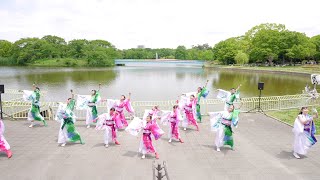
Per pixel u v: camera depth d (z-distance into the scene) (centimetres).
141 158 959
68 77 5672
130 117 1520
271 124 1426
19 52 9788
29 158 950
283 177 828
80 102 1330
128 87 4284
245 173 852
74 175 824
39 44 9962
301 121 963
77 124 1403
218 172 857
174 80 5331
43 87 4178
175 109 1126
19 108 1803
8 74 6175
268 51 7194
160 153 1011
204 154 1006
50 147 1059
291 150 1057
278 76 5622
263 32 7588
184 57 13850
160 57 15250
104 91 3872
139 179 802
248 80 5216
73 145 1086
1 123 949
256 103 2233
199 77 5922
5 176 813
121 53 13225
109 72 7131
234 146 1094
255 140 1170
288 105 2102
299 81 4825
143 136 962
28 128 1310
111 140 1100
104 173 839
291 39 7275
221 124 1036
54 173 837
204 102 1805
